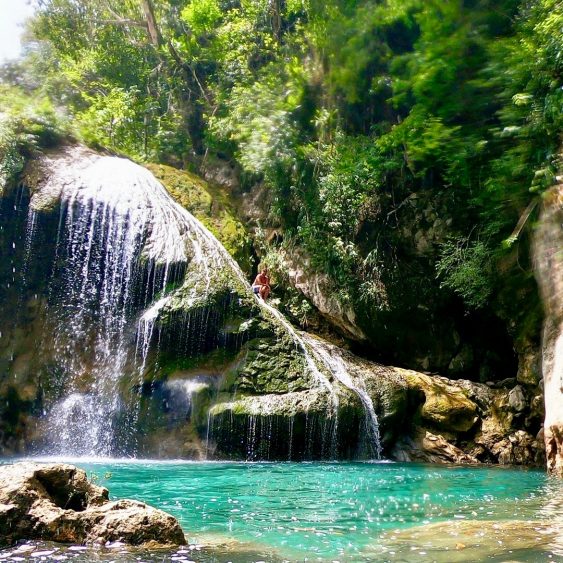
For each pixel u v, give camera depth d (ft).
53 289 51.24
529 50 15.19
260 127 62.59
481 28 14.19
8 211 51.88
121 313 50.29
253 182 69.62
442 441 45.06
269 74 64.90
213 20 82.79
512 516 20.70
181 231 53.72
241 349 47.50
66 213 52.42
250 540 16.57
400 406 46.70
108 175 56.34
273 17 76.64
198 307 47.65
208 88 82.79
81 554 14.21
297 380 45.52
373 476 32.99
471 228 50.83
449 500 24.38
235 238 62.39
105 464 39.11
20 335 50.31
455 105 15.25
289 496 24.98
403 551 15.28
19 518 15.40
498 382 51.78
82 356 49.90
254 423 42.73
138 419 46.03
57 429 47.55
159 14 87.25
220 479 30.76
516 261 46.01
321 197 58.65
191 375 46.80
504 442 44.73
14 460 42.93
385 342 56.95
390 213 55.57
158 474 32.94
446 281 50.52
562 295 34.42
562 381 34.24
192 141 81.97
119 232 52.44
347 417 43.93
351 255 57.00
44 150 57.06
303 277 60.34
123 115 80.02
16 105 61.16
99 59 87.04
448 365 55.52
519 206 21.66
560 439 34.12
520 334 47.75
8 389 48.98
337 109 54.29
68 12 86.89
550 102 15.96
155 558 14.16
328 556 14.79
